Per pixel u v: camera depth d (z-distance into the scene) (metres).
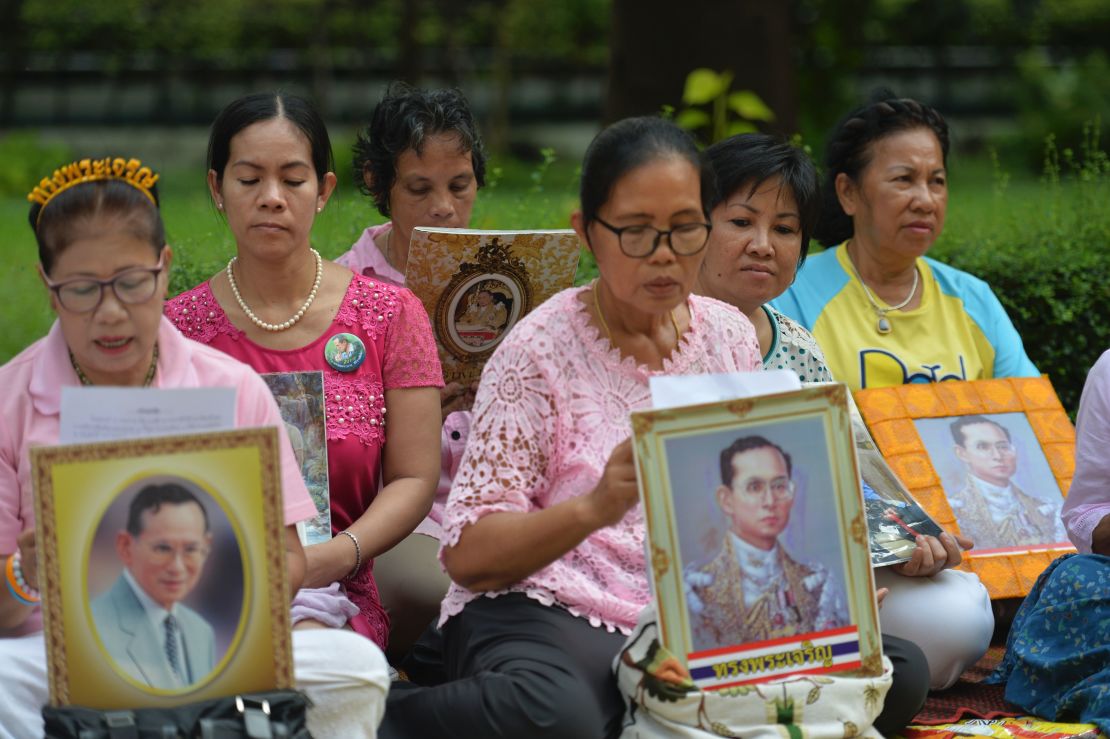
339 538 5.01
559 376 4.58
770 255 5.70
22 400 4.38
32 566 4.06
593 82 31.73
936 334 6.79
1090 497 5.42
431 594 5.72
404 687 4.99
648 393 4.66
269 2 30.19
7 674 4.19
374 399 5.34
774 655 4.25
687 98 10.13
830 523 4.27
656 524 4.16
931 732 5.10
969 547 5.48
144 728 3.81
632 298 4.44
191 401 4.02
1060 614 5.20
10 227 15.64
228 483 3.96
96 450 3.88
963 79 30.72
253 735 3.85
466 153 6.33
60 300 4.09
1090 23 30.91
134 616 3.93
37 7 29.55
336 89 30.09
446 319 5.76
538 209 8.74
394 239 6.52
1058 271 8.00
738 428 4.21
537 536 4.30
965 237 8.65
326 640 4.33
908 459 6.18
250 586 3.97
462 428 6.04
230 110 5.23
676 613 4.19
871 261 6.75
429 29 29.78
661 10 12.28
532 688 4.34
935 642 5.41
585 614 4.59
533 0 30.61
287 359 5.29
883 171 6.56
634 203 4.32
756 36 12.47
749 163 5.65
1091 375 5.43
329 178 5.44
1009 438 6.31
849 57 18.08
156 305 4.17
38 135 27.48
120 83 29.64
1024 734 4.93
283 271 5.31
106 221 4.05
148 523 3.92
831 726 4.25
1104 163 8.89
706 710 4.20
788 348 5.90
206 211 11.64
